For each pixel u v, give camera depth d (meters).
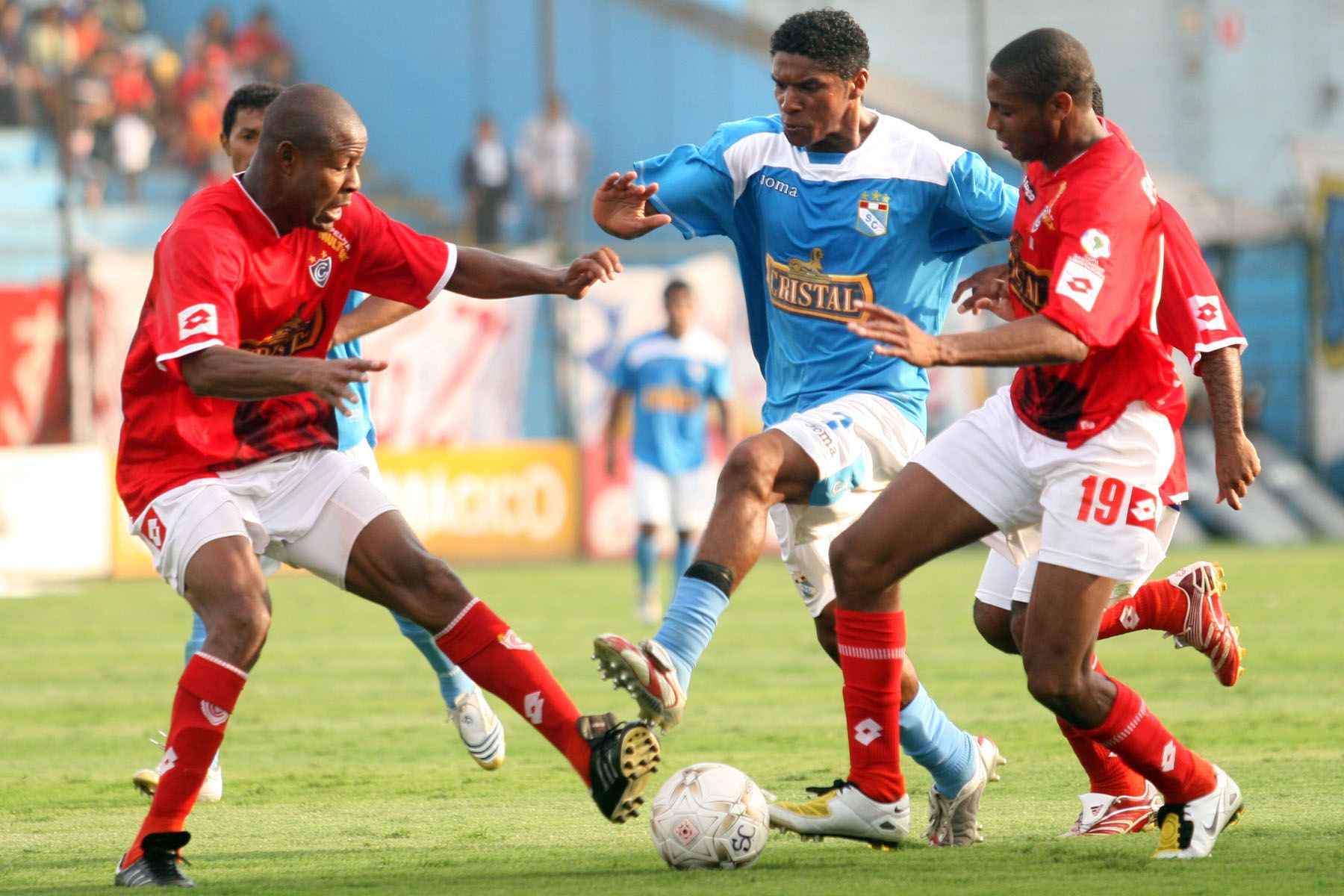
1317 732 23.05
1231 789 14.79
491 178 76.19
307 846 16.27
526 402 66.56
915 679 15.63
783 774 20.34
